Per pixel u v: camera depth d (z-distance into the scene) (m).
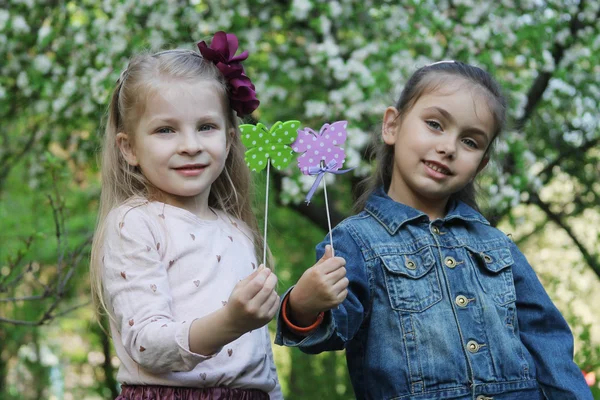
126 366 2.11
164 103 2.16
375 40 5.12
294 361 6.83
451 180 2.33
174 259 2.13
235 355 2.13
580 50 5.36
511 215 5.33
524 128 5.44
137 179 2.27
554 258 6.68
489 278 2.35
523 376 2.27
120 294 2.05
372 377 2.23
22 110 5.96
